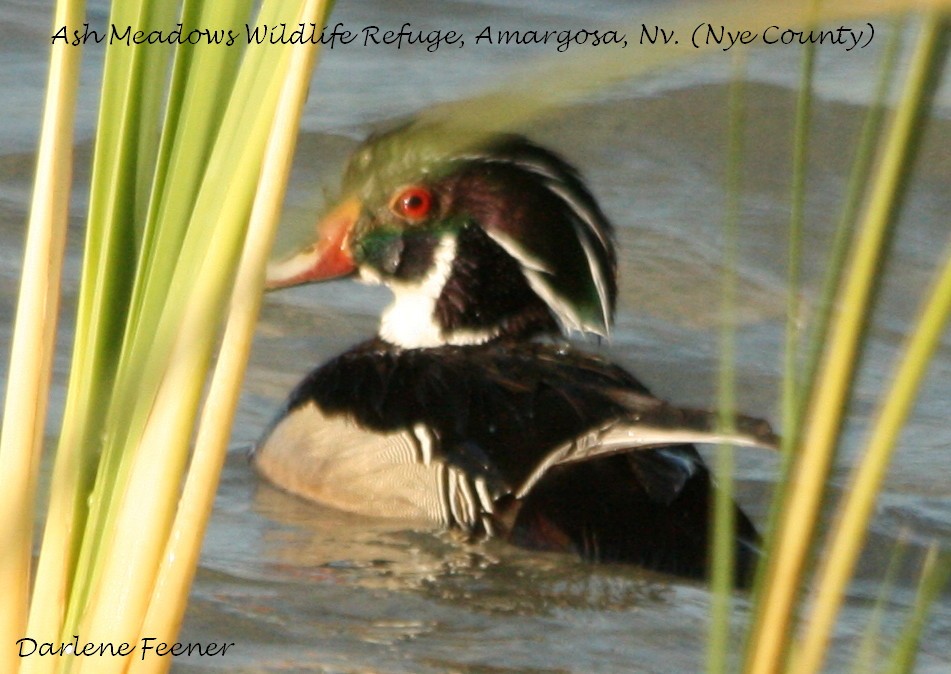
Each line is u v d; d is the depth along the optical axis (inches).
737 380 582.2
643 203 725.3
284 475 476.1
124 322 168.4
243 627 362.0
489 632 369.4
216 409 164.6
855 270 113.7
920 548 434.0
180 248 160.2
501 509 431.2
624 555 409.7
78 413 169.9
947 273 113.5
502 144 499.2
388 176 508.4
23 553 175.6
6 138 717.9
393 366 483.5
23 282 172.7
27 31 836.6
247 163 154.9
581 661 354.0
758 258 685.3
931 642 369.4
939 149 757.3
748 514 477.1
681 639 368.5
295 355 585.0
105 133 165.6
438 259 508.1
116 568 169.2
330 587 393.7
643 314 633.6
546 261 504.1
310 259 521.0
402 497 449.1
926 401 556.1
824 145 778.8
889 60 120.0
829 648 358.0
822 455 121.8
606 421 419.2
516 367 471.8
